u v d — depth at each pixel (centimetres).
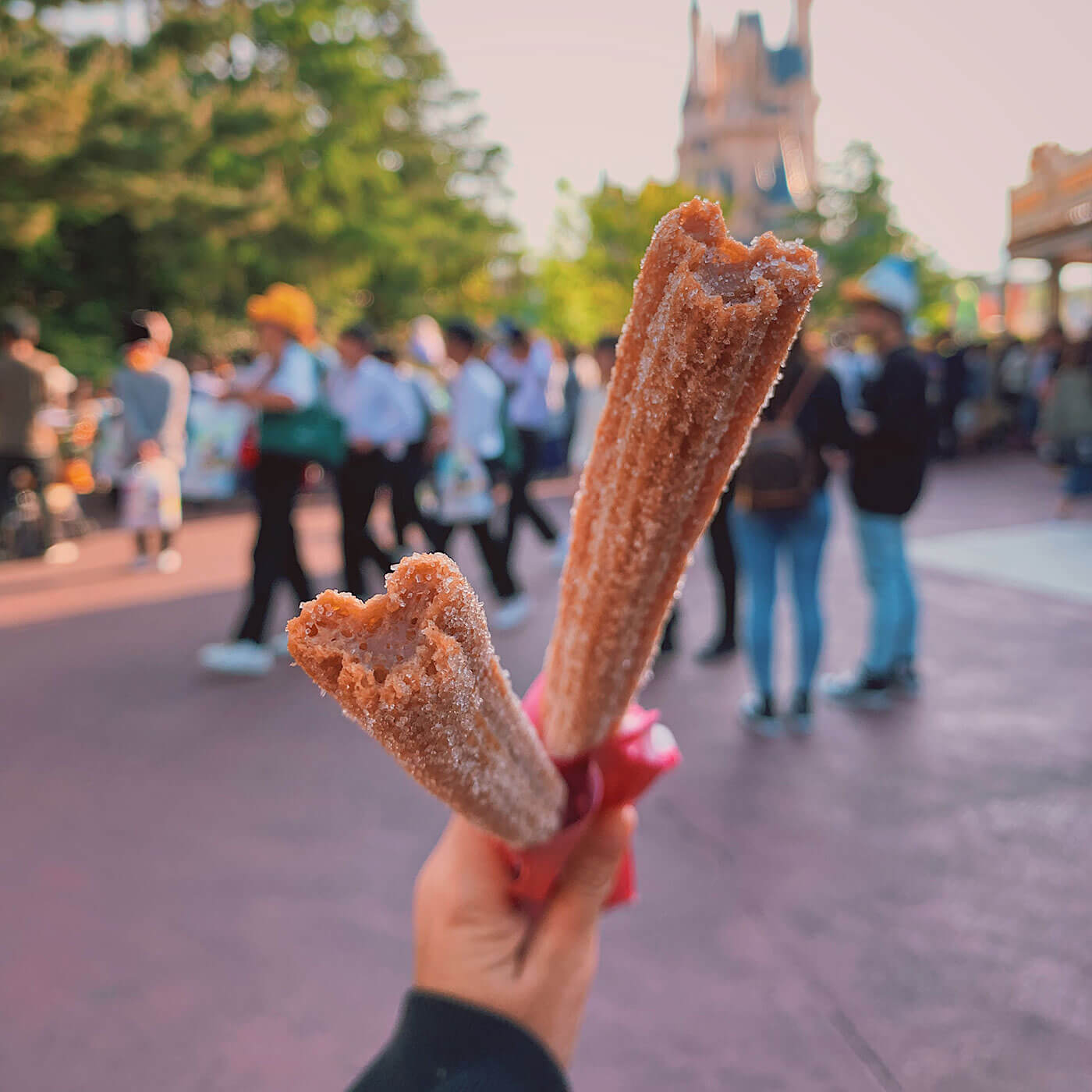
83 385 1205
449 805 54
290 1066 220
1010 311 2283
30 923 276
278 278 2012
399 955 261
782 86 8512
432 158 3105
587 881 75
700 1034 228
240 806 351
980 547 808
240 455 749
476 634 40
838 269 3994
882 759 383
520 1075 67
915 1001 238
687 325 41
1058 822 327
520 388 959
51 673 516
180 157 1569
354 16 2491
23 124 1298
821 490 411
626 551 52
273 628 602
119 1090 213
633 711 78
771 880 294
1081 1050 220
